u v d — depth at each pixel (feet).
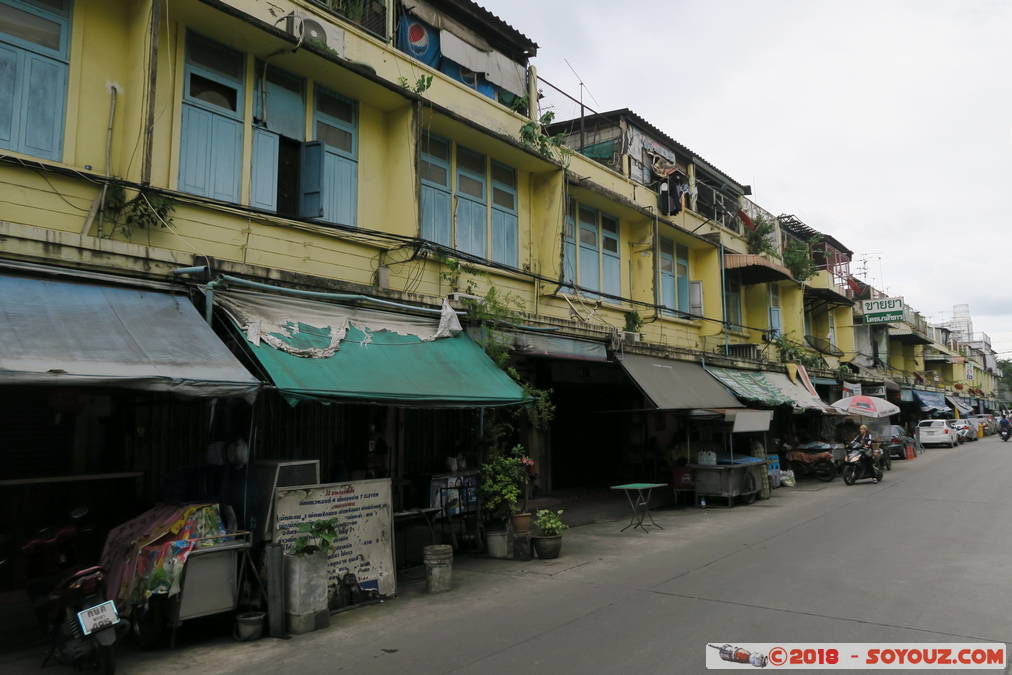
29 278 18.56
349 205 31.40
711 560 28.32
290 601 19.51
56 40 22.68
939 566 26.04
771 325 73.92
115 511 23.58
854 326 105.60
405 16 37.14
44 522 21.25
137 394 23.00
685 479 48.11
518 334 34.45
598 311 47.60
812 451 66.13
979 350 245.86
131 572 18.44
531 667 16.14
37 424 22.58
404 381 24.88
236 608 20.02
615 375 54.44
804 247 88.02
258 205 27.58
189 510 18.97
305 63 29.09
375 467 32.01
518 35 43.88
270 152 28.43
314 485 21.57
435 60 38.70
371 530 23.18
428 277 34.01
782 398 58.23
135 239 23.07
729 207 72.13
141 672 16.46
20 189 20.66
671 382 44.57
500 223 40.29
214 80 26.73
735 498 49.93
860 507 44.24
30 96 21.80
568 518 40.83
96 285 19.86
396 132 33.53
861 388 87.76
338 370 23.08
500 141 37.83
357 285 27.66
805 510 43.73
